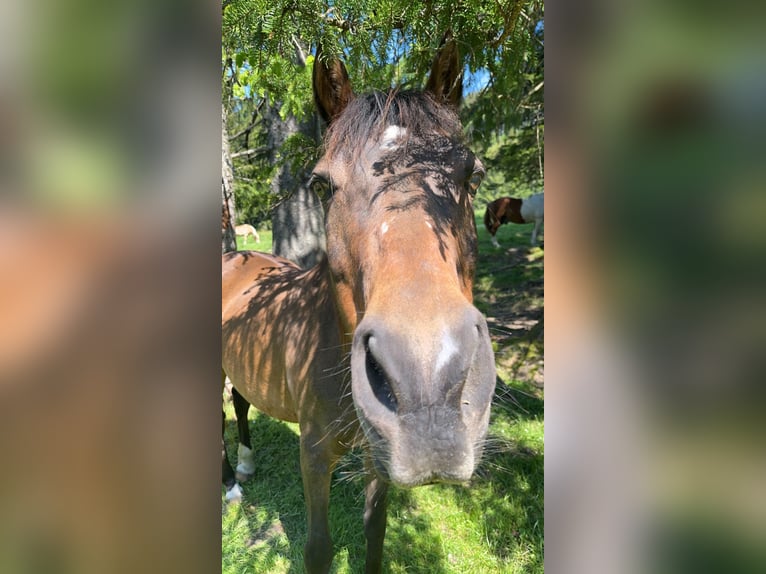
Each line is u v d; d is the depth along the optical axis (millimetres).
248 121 5516
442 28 1881
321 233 5730
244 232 12945
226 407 4582
